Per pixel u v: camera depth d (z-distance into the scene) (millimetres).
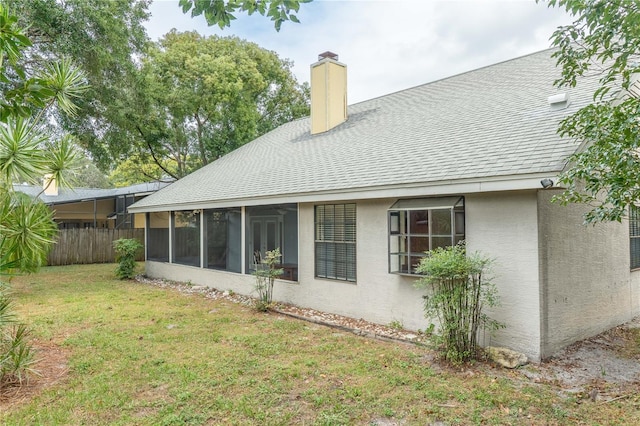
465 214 5922
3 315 4703
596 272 6289
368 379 4652
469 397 4148
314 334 6609
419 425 3631
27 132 4523
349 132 10875
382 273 7020
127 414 3869
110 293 10719
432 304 5266
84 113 14477
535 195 5145
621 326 6832
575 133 4180
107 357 5480
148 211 14172
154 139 19766
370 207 7246
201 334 6633
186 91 19391
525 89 8047
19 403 4125
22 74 2490
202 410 3928
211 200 10914
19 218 4711
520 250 5285
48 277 13602
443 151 6812
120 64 14680
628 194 3680
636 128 3383
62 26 12023
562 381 4570
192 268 12273
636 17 3590
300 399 4164
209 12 3588
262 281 9164
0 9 2426
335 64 12148
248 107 21422
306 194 8078
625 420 3689
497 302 5375
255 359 5371
